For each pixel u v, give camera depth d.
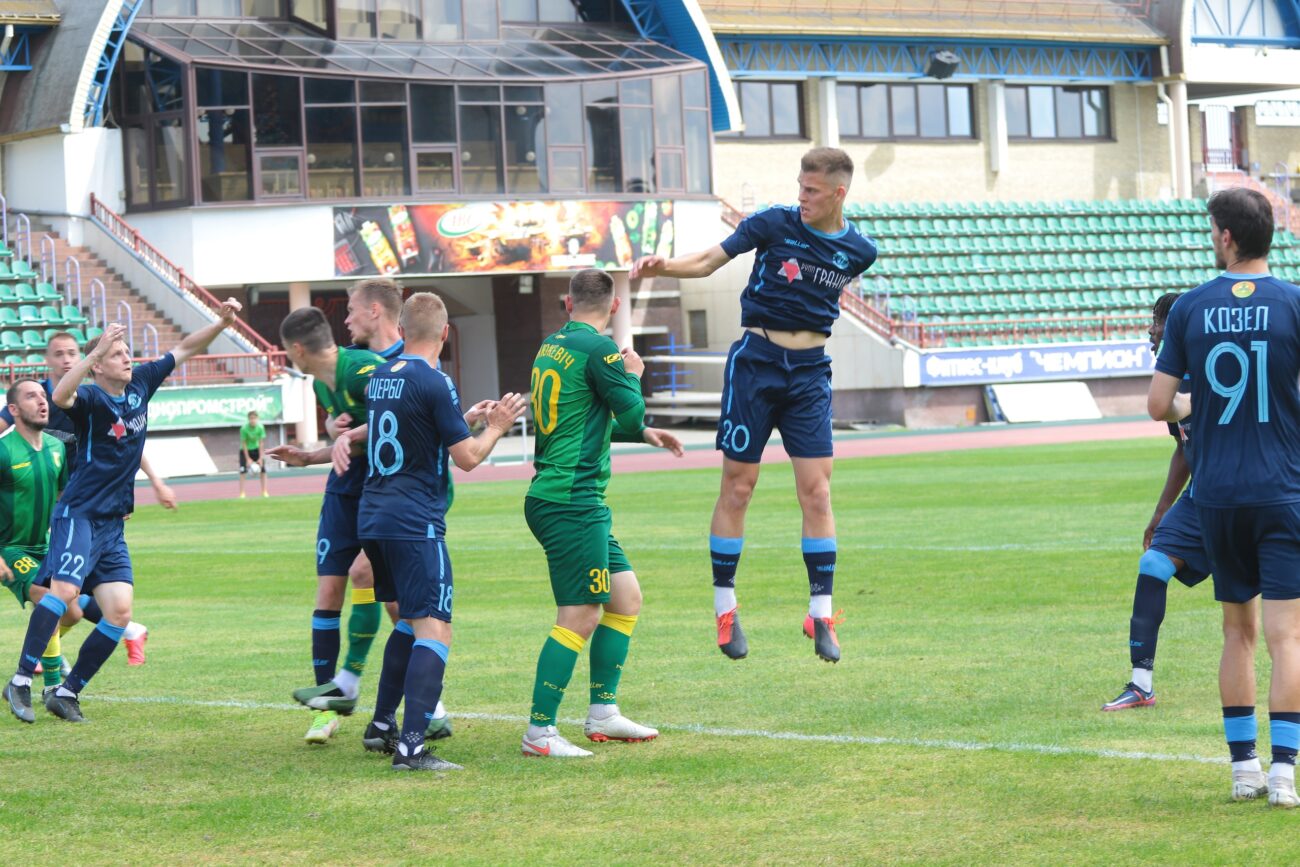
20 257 67.69
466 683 16.53
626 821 10.91
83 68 67.88
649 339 83.50
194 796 11.99
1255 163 104.00
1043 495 37.44
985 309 81.62
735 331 81.12
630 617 13.63
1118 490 37.84
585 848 10.27
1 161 72.31
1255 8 97.44
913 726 13.59
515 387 80.00
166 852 10.49
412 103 70.62
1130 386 80.94
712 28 83.12
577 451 13.16
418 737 12.70
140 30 69.50
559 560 13.12
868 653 17.47
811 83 88.62
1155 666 16.05
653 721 14.32
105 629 15.35
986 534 29.44
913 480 44.06
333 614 14.15
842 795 11.39
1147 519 30.98
